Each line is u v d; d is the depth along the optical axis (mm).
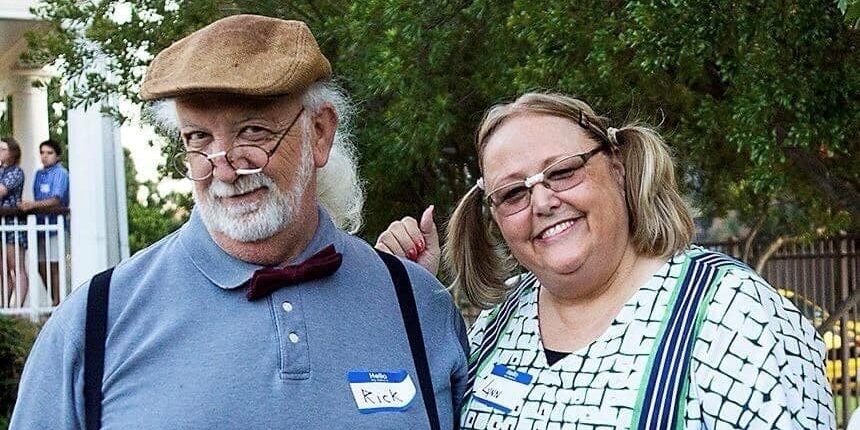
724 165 6152
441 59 5648
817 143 4625
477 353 2697
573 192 2422
